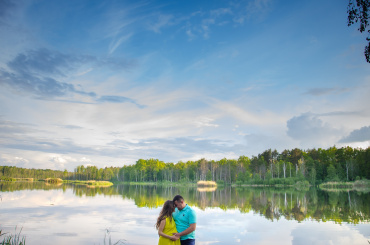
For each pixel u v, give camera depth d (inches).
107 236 478.9
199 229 546.6
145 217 676.7
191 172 5231.3
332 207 876.0
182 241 249.8
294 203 1008.2
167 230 241.8
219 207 908.0
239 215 729.6
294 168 4020.7
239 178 3932.1
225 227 565.9
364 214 729.6
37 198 1135.0
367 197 1234.0
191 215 246.5
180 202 252.2
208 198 1264.8
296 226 573.3
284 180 3107.8
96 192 1658.5
